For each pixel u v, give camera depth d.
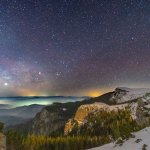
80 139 49.78
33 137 50.94
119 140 30.22
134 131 33.59
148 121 35.94
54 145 48.22
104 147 29.50
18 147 37.66
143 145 24.38
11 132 41.44
